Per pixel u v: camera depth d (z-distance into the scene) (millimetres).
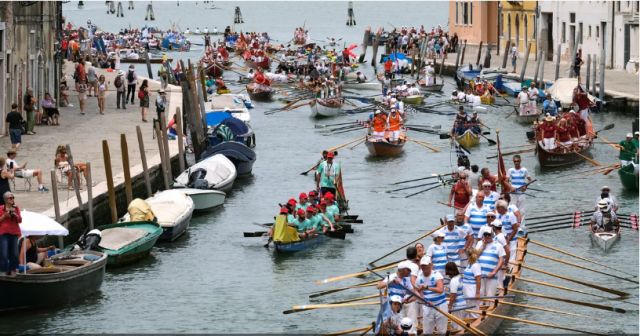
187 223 50281
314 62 136750
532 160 69375
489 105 101875
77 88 91125
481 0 159000
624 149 59781
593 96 94250
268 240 47281
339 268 43594
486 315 33469
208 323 36531
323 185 52688
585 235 48625
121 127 73688
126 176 50094
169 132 70500
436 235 35125
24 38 71125
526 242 42000
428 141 78688
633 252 45469
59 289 37219
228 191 60281
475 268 33344
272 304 38750
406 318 29312
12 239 35656
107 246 43438
